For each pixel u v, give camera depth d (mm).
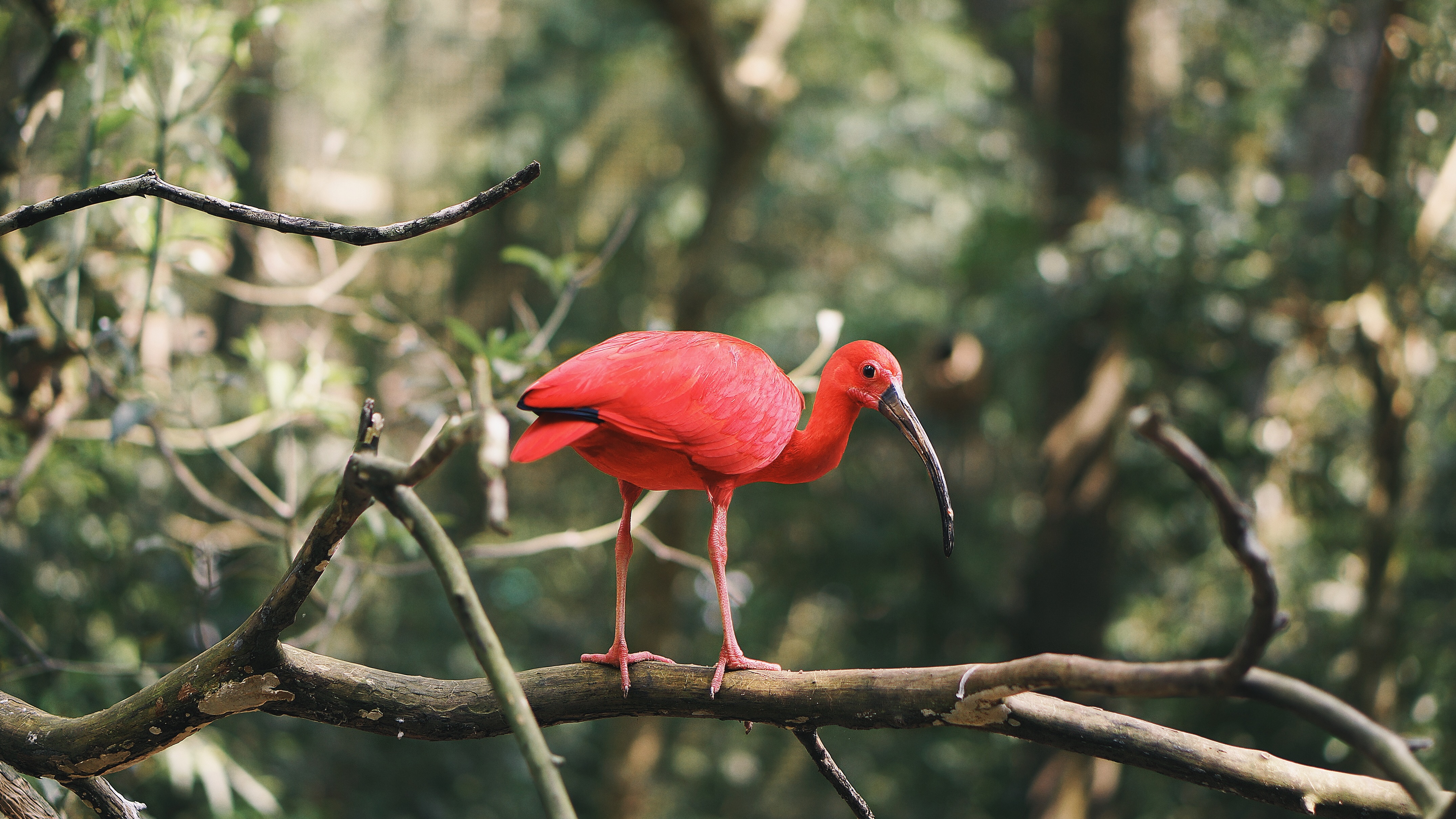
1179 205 9539
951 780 13812
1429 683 8664
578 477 15656
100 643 6816
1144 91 13086
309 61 12719
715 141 14289
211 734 7125
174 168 5250
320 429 8398
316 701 2656
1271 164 11273
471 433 1835
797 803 15508
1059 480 11820
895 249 15453
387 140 15688
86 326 5074
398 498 2051
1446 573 9047
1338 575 10234
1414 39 7512
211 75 5305
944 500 2982
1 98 5480
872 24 13250
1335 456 10070
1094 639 11750
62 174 5250
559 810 1888
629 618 13070
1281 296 9352
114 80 5535
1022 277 10922
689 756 15539
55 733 2742
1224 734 9555
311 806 9102
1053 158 11914
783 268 15258
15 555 6445
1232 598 11602
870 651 14164
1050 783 11875
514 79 15078
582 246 15344
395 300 14656
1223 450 10156
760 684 2744
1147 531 12758
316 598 5125
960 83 13836
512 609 14141
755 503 13812
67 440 5457
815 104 13672
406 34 16062
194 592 5477
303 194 6320
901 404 3016
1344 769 8258
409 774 11516
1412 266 7805
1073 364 11875
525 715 1964
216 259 5820
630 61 14383
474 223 15000
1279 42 10758
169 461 4672
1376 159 7824
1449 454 9352
